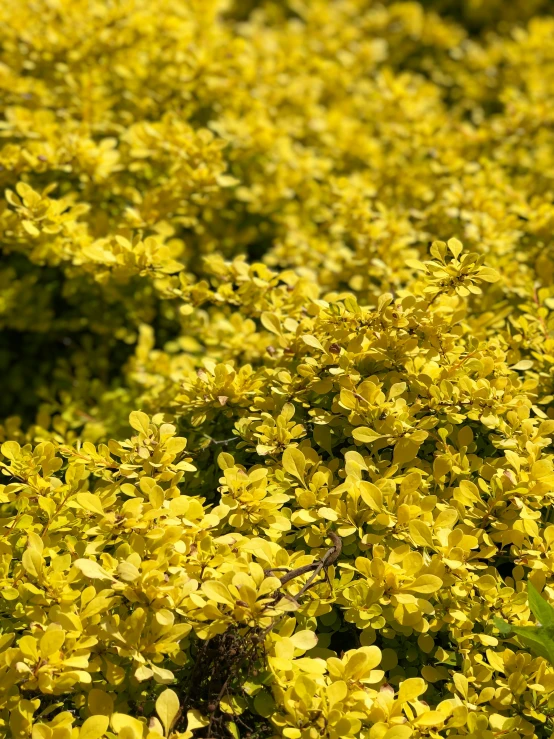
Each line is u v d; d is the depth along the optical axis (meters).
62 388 1.04
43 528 0.71
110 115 1.14
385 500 0.71
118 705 0.65
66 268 0.96
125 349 1.13
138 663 0.64
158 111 1.19
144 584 0.64
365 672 0.64
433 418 0.73
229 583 0.65
